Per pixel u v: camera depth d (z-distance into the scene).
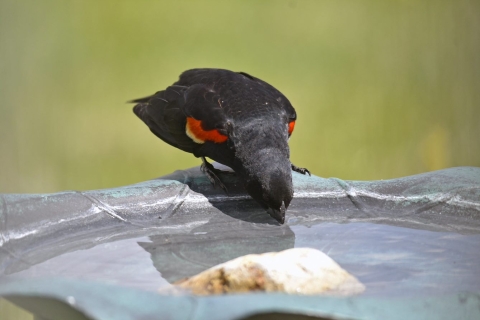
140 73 25.70
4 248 8.04
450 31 23.83
